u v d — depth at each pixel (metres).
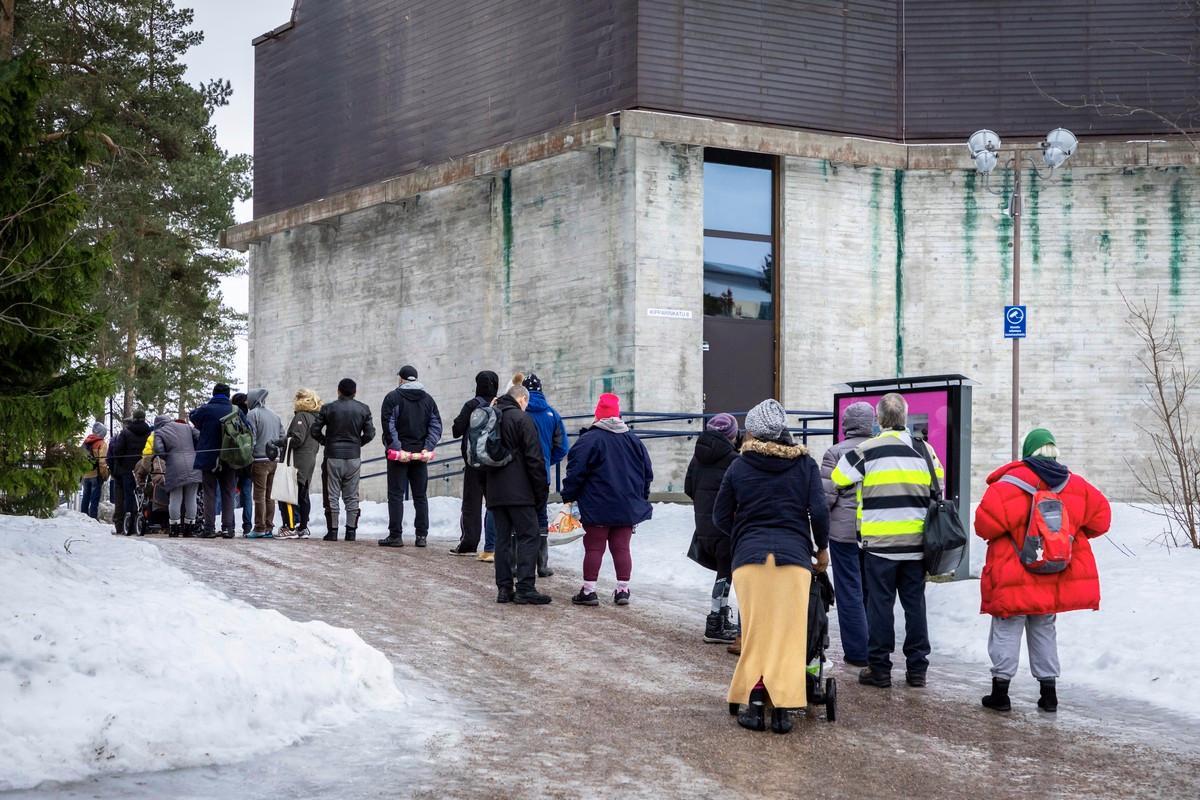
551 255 20.41
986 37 20.67
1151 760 6.94
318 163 25.42
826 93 20.22
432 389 22.59
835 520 9.41
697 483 10.10
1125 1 20.61
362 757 6.36
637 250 18.97
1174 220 20.20
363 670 7.66
